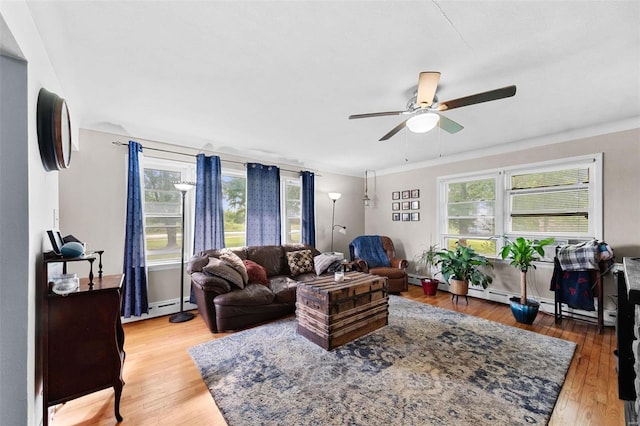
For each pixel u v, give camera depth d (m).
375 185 5.77
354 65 1.86
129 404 1.72
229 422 1.55
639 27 1.46
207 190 3.66
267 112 2.67
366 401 1.71
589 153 3.13
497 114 2.72
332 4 1.32
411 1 1.31
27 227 1.24
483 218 4.16
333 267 3.97
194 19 1.42
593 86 2.14
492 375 1.99
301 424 1.52
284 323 3.05
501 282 3.89
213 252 3.36
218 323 2.79
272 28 1.50
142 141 3.28
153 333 2.79
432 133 3.34
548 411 1.62
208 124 3.01
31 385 1.29
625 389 1.72
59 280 1.49
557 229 3.43
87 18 1.39
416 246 5.01
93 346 1.55
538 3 1.32
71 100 2.38
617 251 2.93
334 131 3.24
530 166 3.61
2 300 1.20
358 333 2.64
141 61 1.81
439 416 1.58
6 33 1.05
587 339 2.63
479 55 1.74
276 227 4.36
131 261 3.05
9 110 1.21
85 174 2.92
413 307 3.61
